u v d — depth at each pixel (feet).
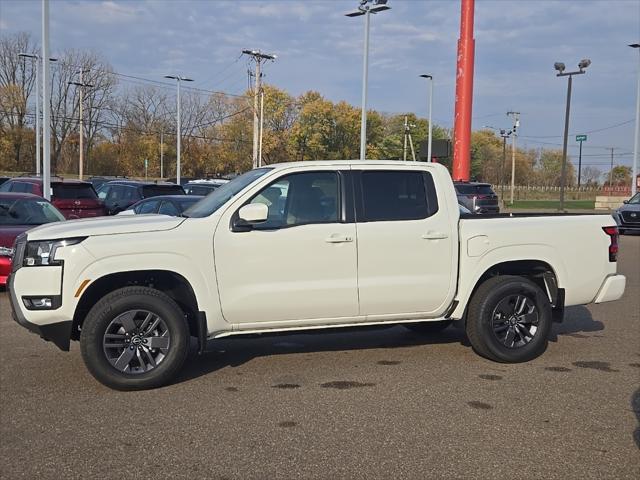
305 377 20.03
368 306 20.48
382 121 301.43
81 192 57.36
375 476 13.12
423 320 21.49
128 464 13.66
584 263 22.79
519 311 22.04
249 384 19.30
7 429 15.62
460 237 21.42
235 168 255.09
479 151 319.88
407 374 20.44
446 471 13.37
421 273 20.89
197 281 18.84
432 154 67.00
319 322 20.31
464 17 114.42
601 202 163.02
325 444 14.74
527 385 19.38
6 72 225.15
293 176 20.11
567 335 26.43
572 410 17.16
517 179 337.93
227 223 19.29
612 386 19.35
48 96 57.00
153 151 242.58
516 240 21.84
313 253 19.79
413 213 20.97
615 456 14.20
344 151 264.31
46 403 17.48
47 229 18.74
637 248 66.13
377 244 20.35
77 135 235.61
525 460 13.94
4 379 19.61
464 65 115.24
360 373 20.52
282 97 248.11
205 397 18.06
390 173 21.01
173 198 45.09
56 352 22.70
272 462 13.76
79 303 18.56
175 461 13.82
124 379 18.35
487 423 16.14
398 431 15.56
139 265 18.35
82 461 13.80
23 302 18.02
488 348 21.63
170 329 18.81
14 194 37.88
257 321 19.67
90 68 232.12
